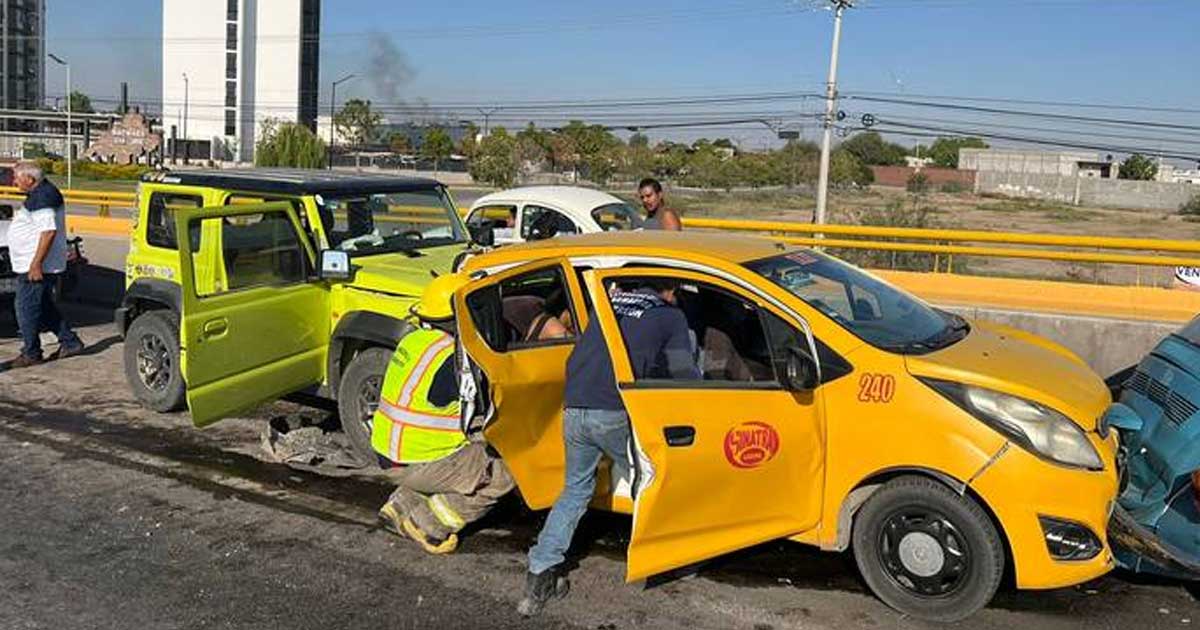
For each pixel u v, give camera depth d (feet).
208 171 28.22
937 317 18.20
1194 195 246.68
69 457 23.29
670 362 15.42
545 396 16.62
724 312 17.13
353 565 17.62
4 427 25.59
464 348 15.53
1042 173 303.48
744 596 16.46
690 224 45.55
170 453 23.61
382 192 26.68
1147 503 17.53
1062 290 40.68
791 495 16.01
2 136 337.11
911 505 15.40
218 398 21.94
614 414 15.42
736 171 225.56
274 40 344.08
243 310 22.33
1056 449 14.67
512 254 18.28
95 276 44.04
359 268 23.99
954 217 181.88
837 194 210.59
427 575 17.25
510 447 16.28
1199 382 17.43
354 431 23.07
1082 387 15.79
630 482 16.74
